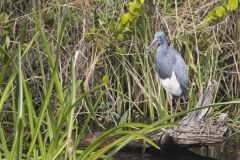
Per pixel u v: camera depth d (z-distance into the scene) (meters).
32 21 12.01
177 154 9.72
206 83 12.01
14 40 11.76
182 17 12.09
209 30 12.11
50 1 12.25
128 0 12.20
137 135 6.16
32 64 12.09
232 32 12.34
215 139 9.41
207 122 9.56
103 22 11.65
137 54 11.88
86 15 11.87
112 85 11.90
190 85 12.34
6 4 12.42
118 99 11.80
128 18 11.27
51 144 6.15
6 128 11.09
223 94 12.63
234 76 12.44
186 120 9.70
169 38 12.06
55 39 11.32
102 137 6.20
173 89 11.63
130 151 9.84
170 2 12.65
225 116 9.68
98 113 12.03
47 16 11.98
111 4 12.11
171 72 11.59
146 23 11.97
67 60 11.63
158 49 11.81
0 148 7.45
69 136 6.27
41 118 6.09
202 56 12.20
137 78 11.62
